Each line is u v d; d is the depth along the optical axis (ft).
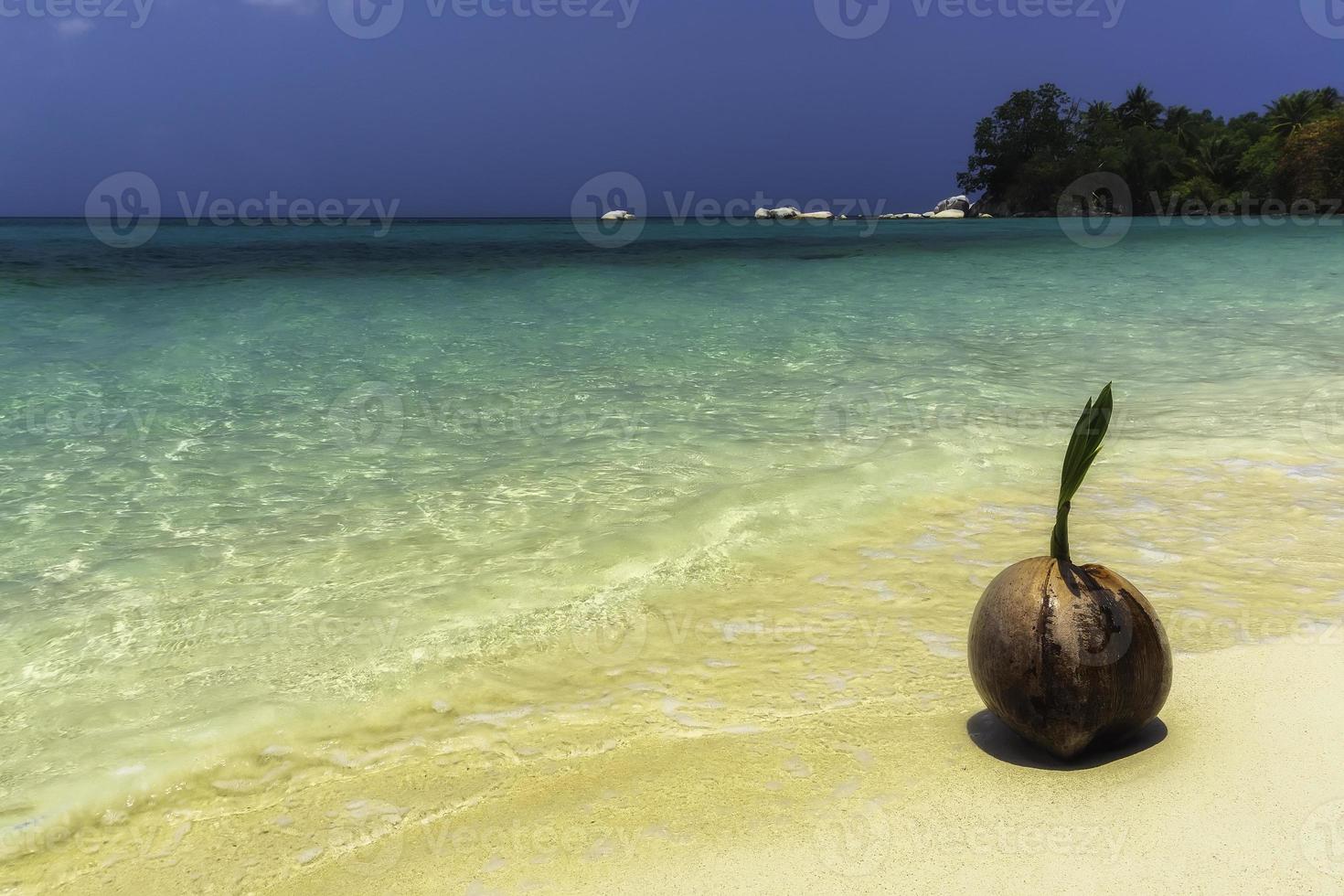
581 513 18.10
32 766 10.48
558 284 52.85
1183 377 29.40
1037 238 107.24
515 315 41.81
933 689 11.44
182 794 10.03
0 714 11.52
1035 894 7.50
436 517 17.97
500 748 10.64
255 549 16.52
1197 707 10.20
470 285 51.72
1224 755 9.20
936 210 273.95
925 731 10.40
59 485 19.81
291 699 11.76
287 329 37.37
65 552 16.38
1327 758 9.07
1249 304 44.50
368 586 15.01
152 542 16.84
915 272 61.36
